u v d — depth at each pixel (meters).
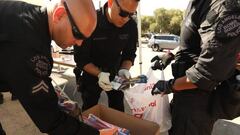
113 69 2.01
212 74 1.21
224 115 1.50
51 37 1.03
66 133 1.04
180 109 1.57
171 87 1.49
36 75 0.91
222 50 1.16
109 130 1.22
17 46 0.88
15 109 3.20
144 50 13.88
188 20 1.44
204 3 1.31
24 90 0.91
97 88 2.08
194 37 1.42
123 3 1.57
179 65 1.52
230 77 1.43
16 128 2.74
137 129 1.43
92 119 1.34
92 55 1.91
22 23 0.92
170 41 13.28
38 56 0.91
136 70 6.31
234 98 1.41
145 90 1.69
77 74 2.14
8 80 0.93
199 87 1.31
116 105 2.20
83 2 0.95
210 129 1.60
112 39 1.84
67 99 1.44
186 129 1.58
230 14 1.14
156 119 1.68
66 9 0.93
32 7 1.00
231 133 2.58
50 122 0.99
